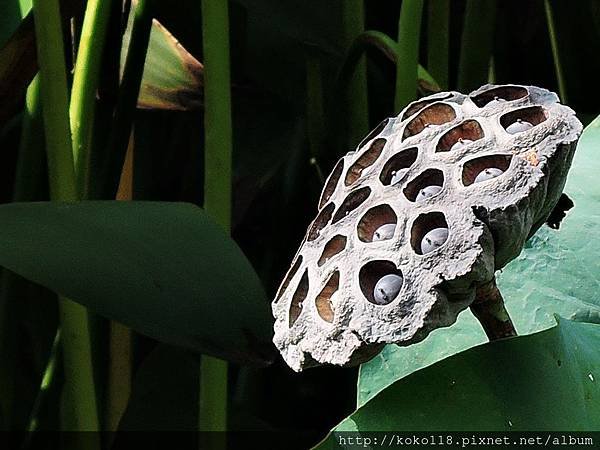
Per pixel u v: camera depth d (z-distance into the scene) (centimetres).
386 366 54
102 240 49
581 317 55
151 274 51
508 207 38
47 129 60
